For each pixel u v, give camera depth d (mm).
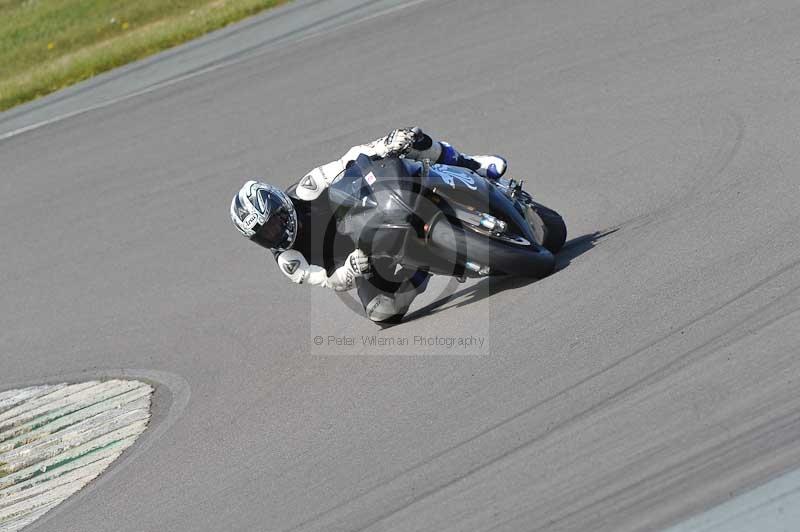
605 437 16156
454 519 15734
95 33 69625
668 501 14141
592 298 20969
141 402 26703
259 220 22281
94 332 32375
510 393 18719
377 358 23234
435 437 18375
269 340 27438
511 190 23453
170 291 33250
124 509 20922
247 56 53750
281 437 21312
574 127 32719
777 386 15578
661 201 25234
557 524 14641
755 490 13578
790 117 26984
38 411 28391
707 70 32781
